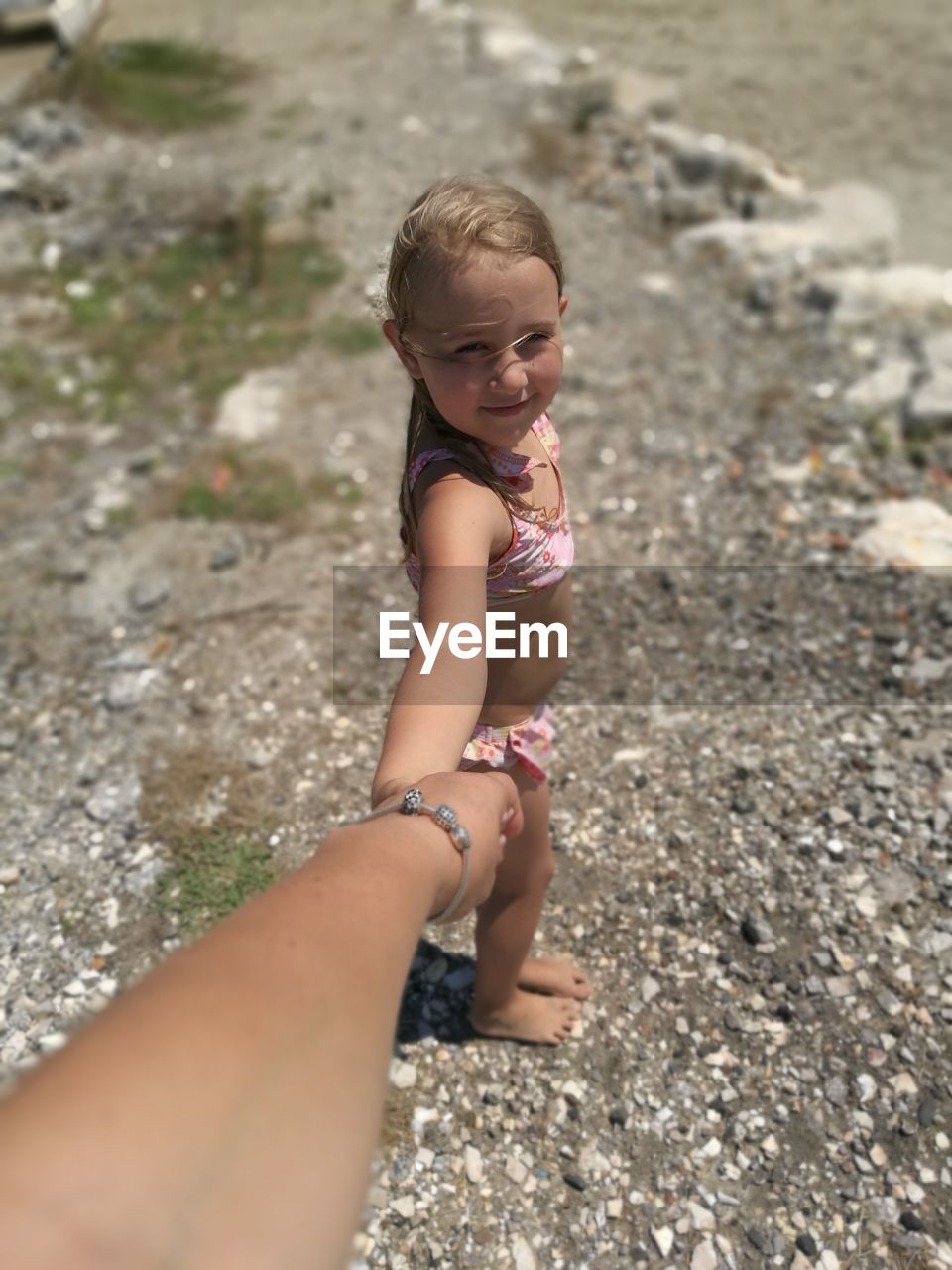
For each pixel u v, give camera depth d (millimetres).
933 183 6242
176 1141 443
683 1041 2076
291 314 4961
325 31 8750
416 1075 2033
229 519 3676
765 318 4785
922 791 2531
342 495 3773
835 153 6648
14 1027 2125
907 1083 1979
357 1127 526
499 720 1565
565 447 3990
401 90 7352
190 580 3406
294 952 585
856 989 2133
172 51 8250
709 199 5656
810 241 5137
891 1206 1814
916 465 3812
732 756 2658
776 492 3688
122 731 2854
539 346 1161
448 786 958
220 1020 505
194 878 2400
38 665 3125
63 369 4660
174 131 6941
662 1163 1893
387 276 1259
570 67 7348
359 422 4176
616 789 2590
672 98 6703
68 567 3492
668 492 3727
